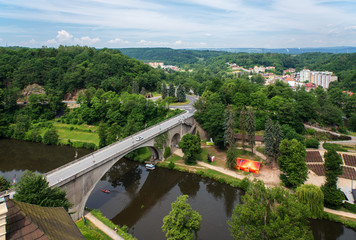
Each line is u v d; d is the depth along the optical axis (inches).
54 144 6072.8
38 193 2086.6
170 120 5610.2
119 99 7022.6
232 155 4362.7
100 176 3253.0
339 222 3019.2
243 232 2266.2
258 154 4877.0
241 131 4985.2
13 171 4638.3
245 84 6761.8
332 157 3223.4
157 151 4847.4
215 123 5142.7
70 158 5216.5
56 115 7618.1
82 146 5851.4
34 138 6245.1
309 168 4180.6
